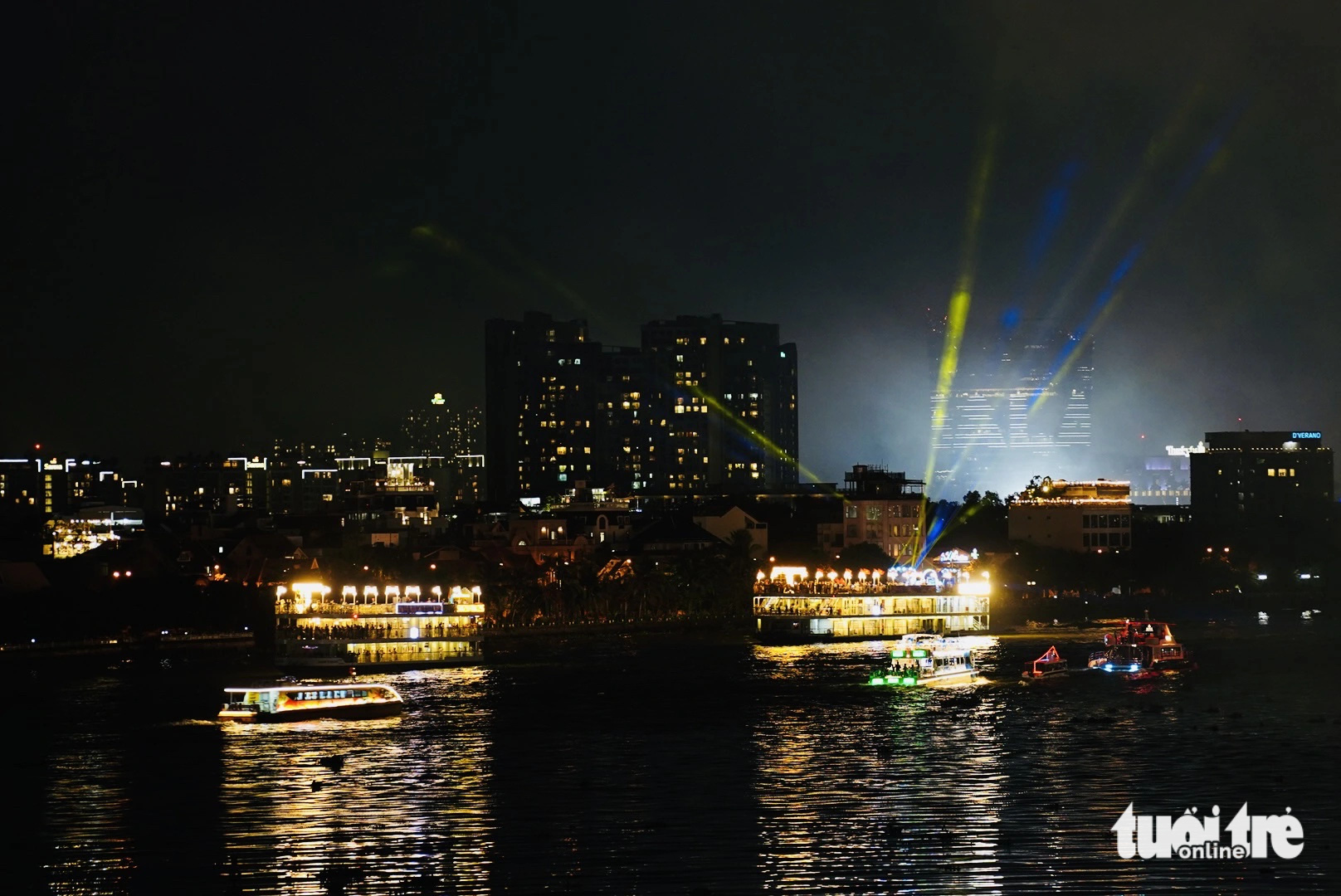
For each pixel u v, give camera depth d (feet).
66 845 426.51
